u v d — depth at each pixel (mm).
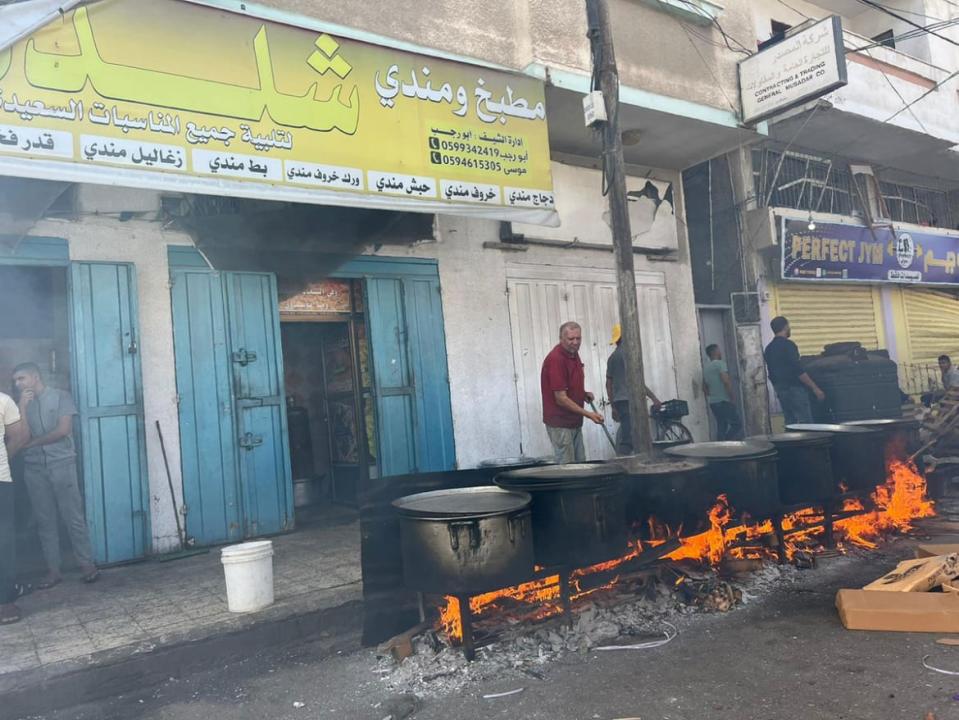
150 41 4844
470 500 4055
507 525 3697
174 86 4926
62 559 5734
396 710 3332
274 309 6770
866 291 13734
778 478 5344
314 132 5594
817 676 3352
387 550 4406
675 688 3350
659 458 5051
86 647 3830
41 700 3504
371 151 5902
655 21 8281
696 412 10523
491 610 4328
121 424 5789
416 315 7855
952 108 12633
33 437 5113
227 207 6246
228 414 6398
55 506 5246
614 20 7891
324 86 5680
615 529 4055
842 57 7910
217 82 5125
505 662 3775
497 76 6820
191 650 3957
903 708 2957
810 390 9727
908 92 11695
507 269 8695
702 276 11914
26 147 4293
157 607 4512
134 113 4734
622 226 5684
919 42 13367
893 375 10211
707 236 11922
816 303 12633
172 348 6152
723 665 3576
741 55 9156
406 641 3969
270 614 4273
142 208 6008
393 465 7488
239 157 5191
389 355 7602
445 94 6434
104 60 4637
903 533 6086
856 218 13070
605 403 9445
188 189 4941
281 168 5391
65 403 5223
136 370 5887
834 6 13820
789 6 13109
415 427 7691
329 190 5629
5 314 5711
